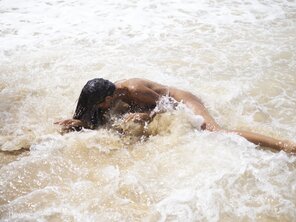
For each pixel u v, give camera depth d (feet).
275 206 10.80
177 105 14.78
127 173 12.17
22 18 24.54
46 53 20.18
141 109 14.82
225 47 20.67
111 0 27.04
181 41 21.39
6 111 15.55
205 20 23.91
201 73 18.26
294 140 13.71
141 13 24.93
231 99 16.07
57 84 17.37
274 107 15.78
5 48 20.75
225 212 10.57
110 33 22.45
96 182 11.85
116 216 10.52
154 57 19.75
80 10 25.61
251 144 13.16
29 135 14.03
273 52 19.99
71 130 14.28
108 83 13.91
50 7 26.17
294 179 11.75
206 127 13.93
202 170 12.10
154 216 10.49
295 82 17.40
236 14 24.70
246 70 18.49
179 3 26.40
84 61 19.34
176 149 13.20
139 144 13.69
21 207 10.93
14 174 12.17
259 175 11.80
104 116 14.70
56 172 12.32
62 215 10.60
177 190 11.34
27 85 17.29
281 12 24.84
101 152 13.24
